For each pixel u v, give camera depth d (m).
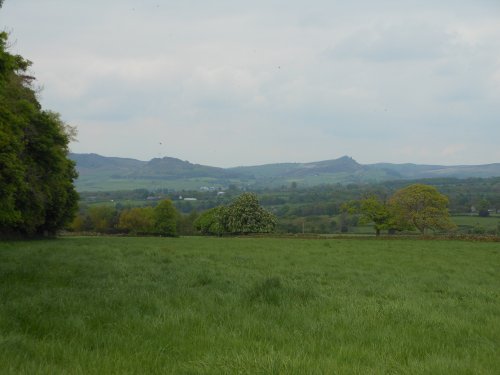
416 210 79.38
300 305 10.24
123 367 5.61
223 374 5.46
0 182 29.84
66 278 13.64
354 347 6.88
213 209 97.94
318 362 5.96
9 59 15.17
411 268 22.47
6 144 27.56
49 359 5.88
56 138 44.03
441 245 42.62
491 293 14.14
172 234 88.75
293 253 31.00
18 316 7.78
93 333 7.09
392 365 6.04
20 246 31.78
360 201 82.00
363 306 10.30
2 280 12.58
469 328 8.64
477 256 30.95
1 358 5.62
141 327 7.62
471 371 5.89
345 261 25.47
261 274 17.55
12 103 30.77
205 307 9.57
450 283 16.70
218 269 18.97
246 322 8.20
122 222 94.56
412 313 9.60
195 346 6.70
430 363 6.15
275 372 5.54
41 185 44.31
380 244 43.78
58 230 65.69
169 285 12.72
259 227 87.25
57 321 7.57
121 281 13.48
